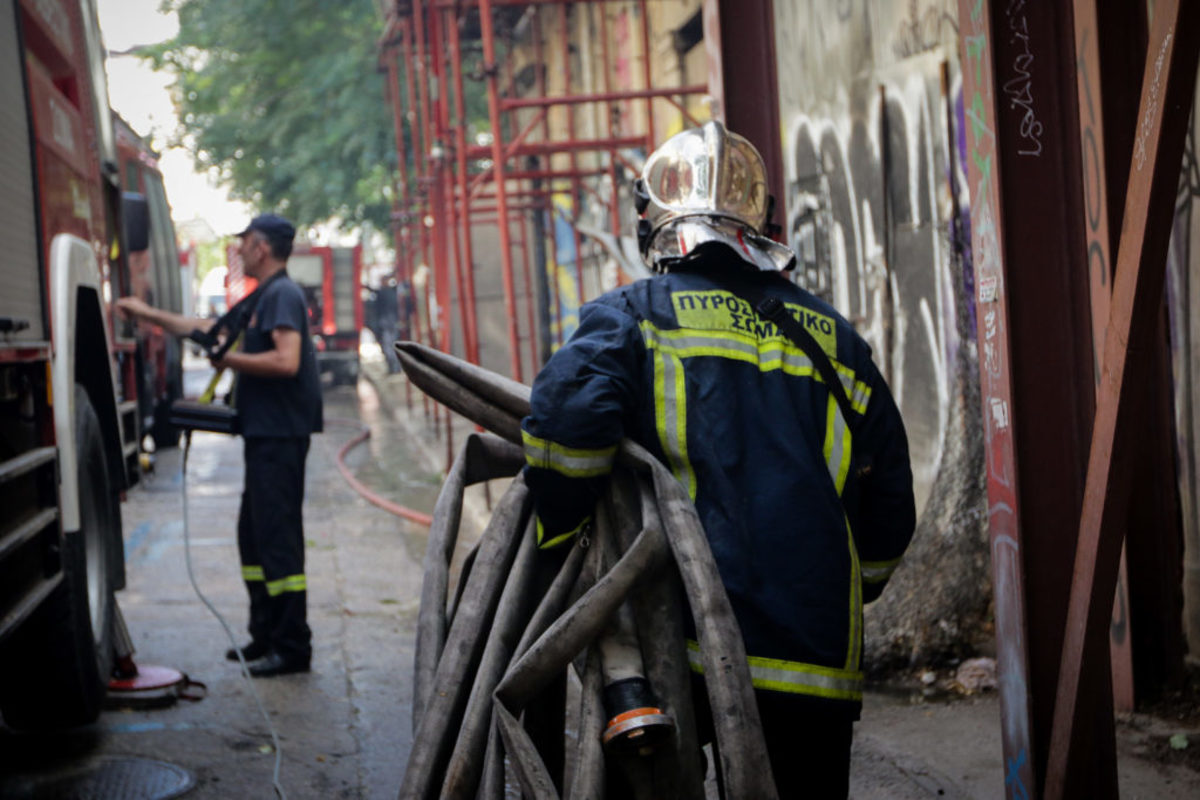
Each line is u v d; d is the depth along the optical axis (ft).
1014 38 9.34
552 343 57.00
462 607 7.52
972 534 16.55
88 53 16.85
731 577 6.97
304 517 31.65
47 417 12.83
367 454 46.52
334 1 77.36
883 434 7.70
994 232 9.52
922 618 15.83
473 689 7.09
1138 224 7.54
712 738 7.43
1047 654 9.48
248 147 79.87
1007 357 9.45
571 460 7.05
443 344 51.08
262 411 16.74
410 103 50.34
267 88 79.05
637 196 8.41
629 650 6.91
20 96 12.60
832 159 22.21
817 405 7.46
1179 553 14.23
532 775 6.44
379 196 76.64
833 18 21.80
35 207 12.95
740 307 7.62
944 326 18.11
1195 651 14.26
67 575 13.35
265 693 16.20
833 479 7.39
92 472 14.98
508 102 27.76
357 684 16.61
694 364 7.36
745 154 8.30
